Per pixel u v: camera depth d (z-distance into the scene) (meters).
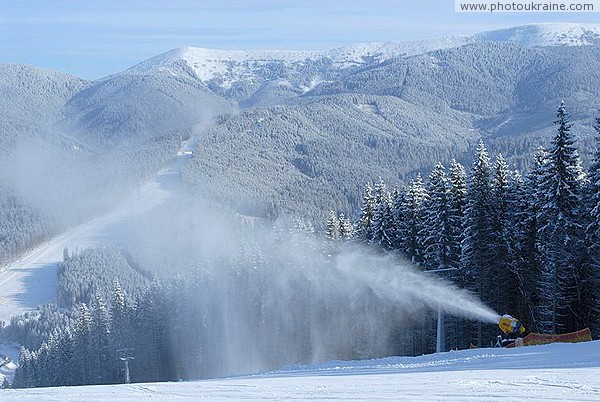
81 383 84.19
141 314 87.50
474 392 13.17
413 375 17.84
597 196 37.97
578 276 42.19
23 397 14.43
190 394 14.49
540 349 23.02
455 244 47.78
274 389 15.03
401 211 54.00
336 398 13.02
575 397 12.28
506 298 46.66
